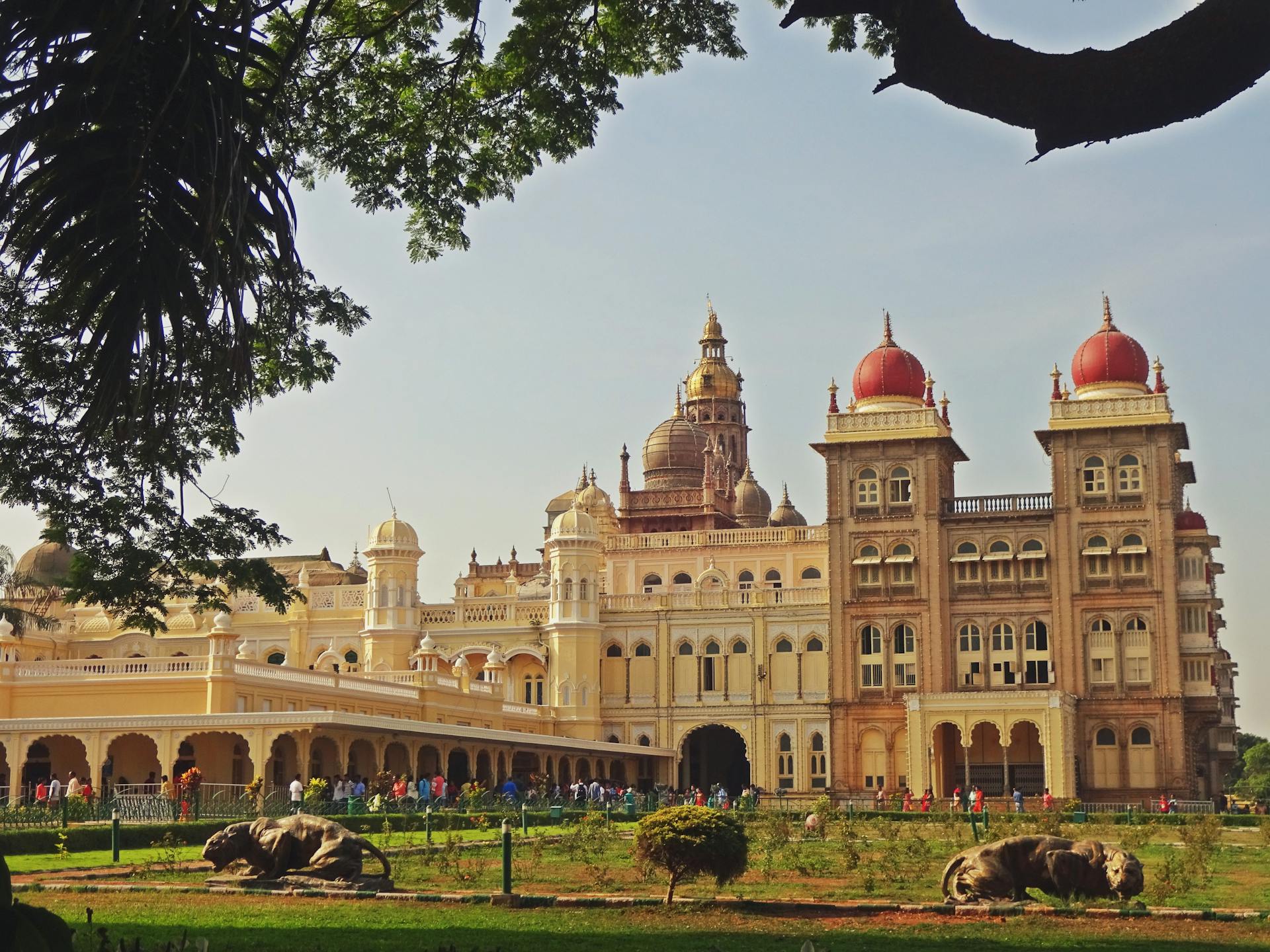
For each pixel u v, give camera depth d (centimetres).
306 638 9344
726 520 11281
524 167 2056
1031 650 8369
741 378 13500
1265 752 19262
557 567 9119
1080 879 2473
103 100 1049
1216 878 3259
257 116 1145
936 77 939
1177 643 8106
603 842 3591
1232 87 878
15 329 2039
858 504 8706
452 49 1967
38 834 3566
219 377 1223
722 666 9138
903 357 8888
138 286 1082
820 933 2116
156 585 2395
